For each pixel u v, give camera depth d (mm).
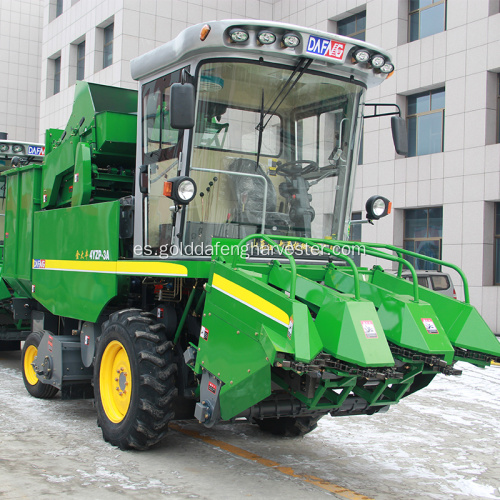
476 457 5453
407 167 19219
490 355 4719
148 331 5156
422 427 6516
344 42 5359
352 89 5766
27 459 4930
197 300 5477
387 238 19766
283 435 5953
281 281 4691
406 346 4352
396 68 19656
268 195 5465
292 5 23766
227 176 5289
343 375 4090
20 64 36188
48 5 29000
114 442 5316
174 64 5387
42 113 29422
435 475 4922
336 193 5832
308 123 5598
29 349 7359
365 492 4453
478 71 17469
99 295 5848
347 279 4949
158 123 5590
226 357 4531
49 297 6883
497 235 17375
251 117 5340
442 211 18531
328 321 4211
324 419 6758
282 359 3996
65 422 6203
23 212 7730
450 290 14531
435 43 18594
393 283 5176
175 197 4844
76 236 6352
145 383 4934
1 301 8625
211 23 4934
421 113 19391
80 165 6500
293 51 5180
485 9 17344
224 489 4391
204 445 5555
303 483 4590
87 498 4109
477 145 17422
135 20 22688
